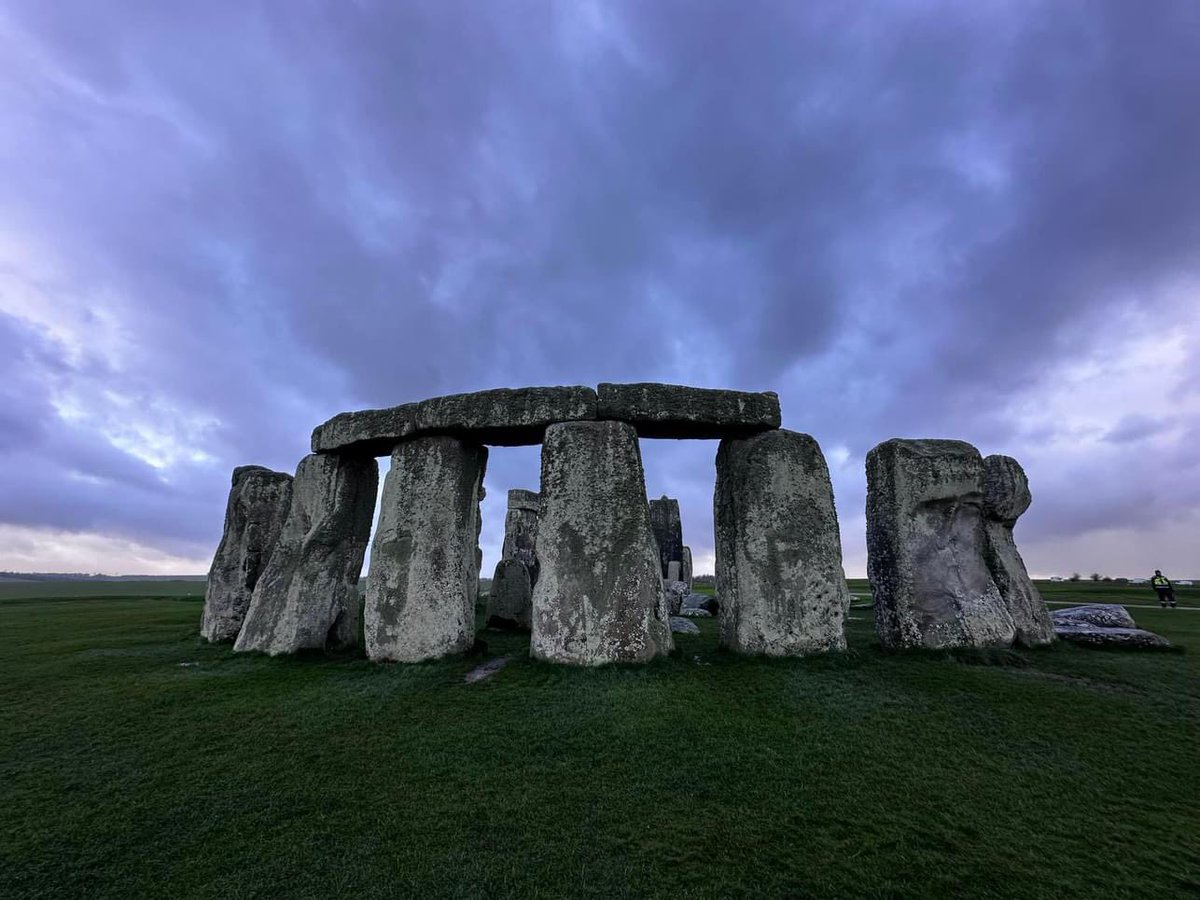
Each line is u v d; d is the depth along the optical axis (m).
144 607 18.94
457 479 9.37
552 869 3.87
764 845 4.10
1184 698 6.79
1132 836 4.28
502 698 6.83
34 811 4.64
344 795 4.80
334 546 10.12
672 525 21.52
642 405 8.84
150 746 5.75
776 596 8.53
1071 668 7.93
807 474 8.99
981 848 4.10
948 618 8.93
